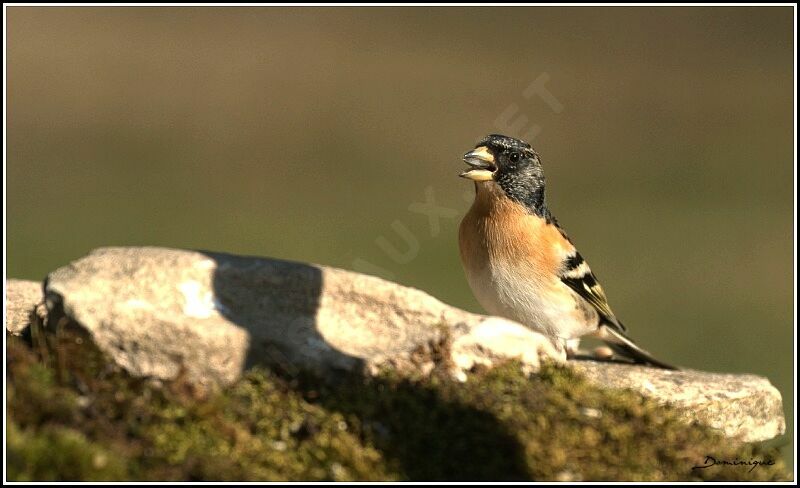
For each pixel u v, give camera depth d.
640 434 4.98
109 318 4.97
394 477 4.62
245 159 20.67
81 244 15.03
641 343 12.92
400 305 5.36
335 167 20.69
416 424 4.83
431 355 5.16
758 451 5.15
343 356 5.03
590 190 19.94
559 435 4.86
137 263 5.25
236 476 4.47
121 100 23.05
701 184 20.56
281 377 5.02
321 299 5.32
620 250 16.50
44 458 4.36
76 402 4.70
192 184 18.98
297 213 17.42
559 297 7.25
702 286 15.44
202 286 5.23
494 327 5.28
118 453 4.48
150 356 4.95
